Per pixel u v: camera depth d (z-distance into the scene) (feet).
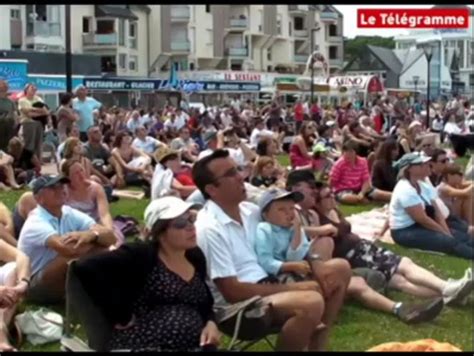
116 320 15.67
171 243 15.97
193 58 216.54
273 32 221.25
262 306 16.57
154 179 34.73
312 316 16.93
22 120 53.01
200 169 18.89
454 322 22.52
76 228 23.12
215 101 173.99
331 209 25.02
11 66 86.79
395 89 197.36
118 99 151.02
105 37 201.87
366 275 24.06
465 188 34.09
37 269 22.50
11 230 25.22
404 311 22.17
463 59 151.64
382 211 41.34
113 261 15.65
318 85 165.78
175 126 95.96
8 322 20.04
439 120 109.50
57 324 20.29
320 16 228.02
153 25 214.48
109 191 43.47
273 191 20.11
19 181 50.96
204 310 16.52
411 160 31.32
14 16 181.68
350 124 74.49
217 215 18.79
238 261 18.97
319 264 19.11
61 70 140.05
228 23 217.56
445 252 30.42
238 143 52.80
